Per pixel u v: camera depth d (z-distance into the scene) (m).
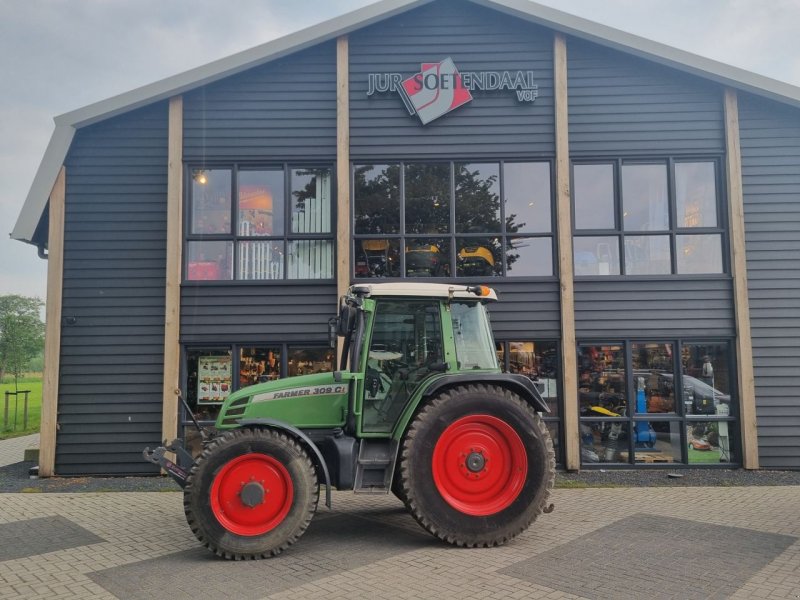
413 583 4.30
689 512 6.32
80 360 8.66
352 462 5.27
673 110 9.13
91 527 5.91
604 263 9.06
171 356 8.67
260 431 5.04
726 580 4.33
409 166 9.16
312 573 4.53
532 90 9.13
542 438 5.32
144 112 9.08
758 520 5.98
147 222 8.92
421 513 5.09
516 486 5.23
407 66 9.20
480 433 5.36
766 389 8.69
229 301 8.86
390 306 5.72
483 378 5.43
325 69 9.20
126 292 8.79
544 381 8.84
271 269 9.04
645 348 8.91
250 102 9.12
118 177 8.97
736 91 9.09
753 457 8.55
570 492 7.32
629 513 6.29
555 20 8.97
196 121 9.07
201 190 9.11
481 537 5.11
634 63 9.18
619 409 8.81
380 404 5.52
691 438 8.78
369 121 9.12
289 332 8.82
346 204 8.95
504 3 9.02
